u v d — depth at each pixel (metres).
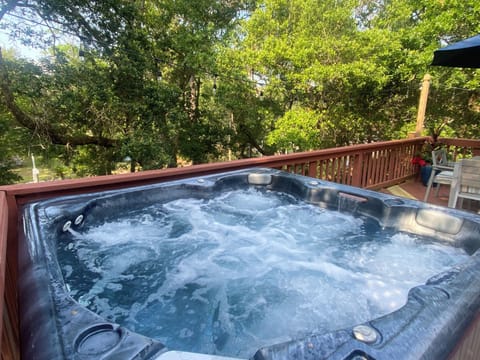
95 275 1.65
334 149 3.67
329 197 2.59
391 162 4.72
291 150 9.52
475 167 2.92
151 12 8.73
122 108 7.67
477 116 8.52
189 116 10.05
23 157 8.06
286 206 2.73
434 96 8.66
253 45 9.51
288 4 8.84
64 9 6.51
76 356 0.70
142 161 8.29
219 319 1.36
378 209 2.28
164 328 1.31
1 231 1.09
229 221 2.47
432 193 4.52
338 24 8.40
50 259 1.20
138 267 1.78
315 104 9.45
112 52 7.34
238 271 1.78
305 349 0.72
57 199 1.85
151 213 2.30
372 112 9.60
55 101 6.82
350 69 7.81
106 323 0.82
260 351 0.72
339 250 2.04
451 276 1.15
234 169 3.01
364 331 0.79
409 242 2.08
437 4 7.63
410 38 8.21
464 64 3.03
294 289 1.60
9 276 1.53
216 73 9.10
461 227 1.88
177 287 1.61
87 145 8.95
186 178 2.67
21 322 0.89
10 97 6.73
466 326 0.88
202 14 8.99
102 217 2.01
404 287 1.60
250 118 10.01
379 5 9.66
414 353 0.72
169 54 9.20
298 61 8.30
